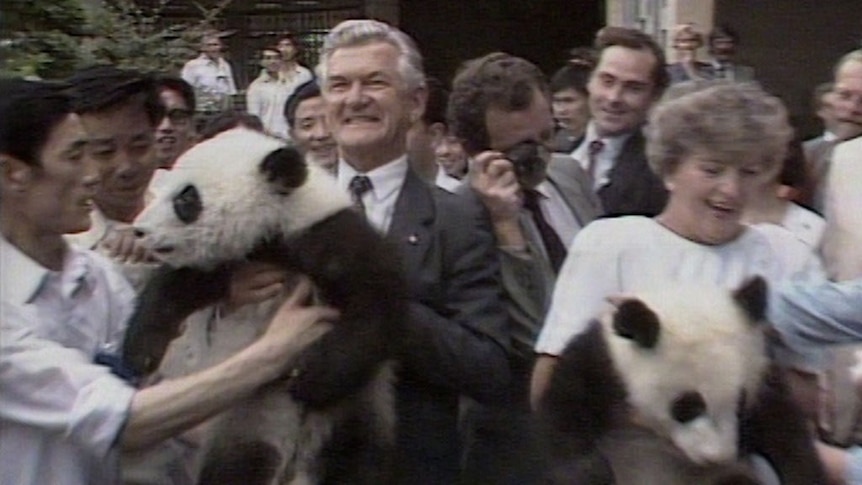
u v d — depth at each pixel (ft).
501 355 10.61
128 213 11.87
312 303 9.60
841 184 11.31
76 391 9.50
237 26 40.11
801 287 9.87
